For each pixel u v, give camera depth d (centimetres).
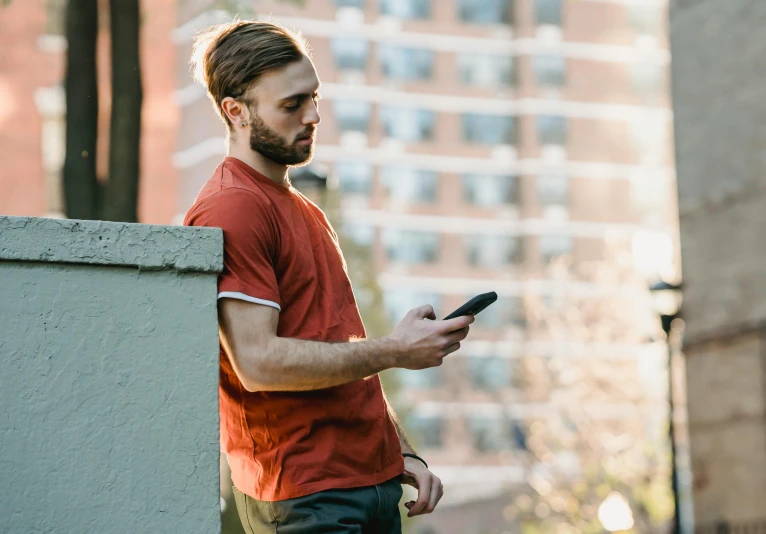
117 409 279
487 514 4753
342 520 296
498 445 6506
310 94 313
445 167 7131
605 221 7269
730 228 1327
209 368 285
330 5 7000
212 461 281
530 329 4044
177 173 6338
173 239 288
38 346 277
